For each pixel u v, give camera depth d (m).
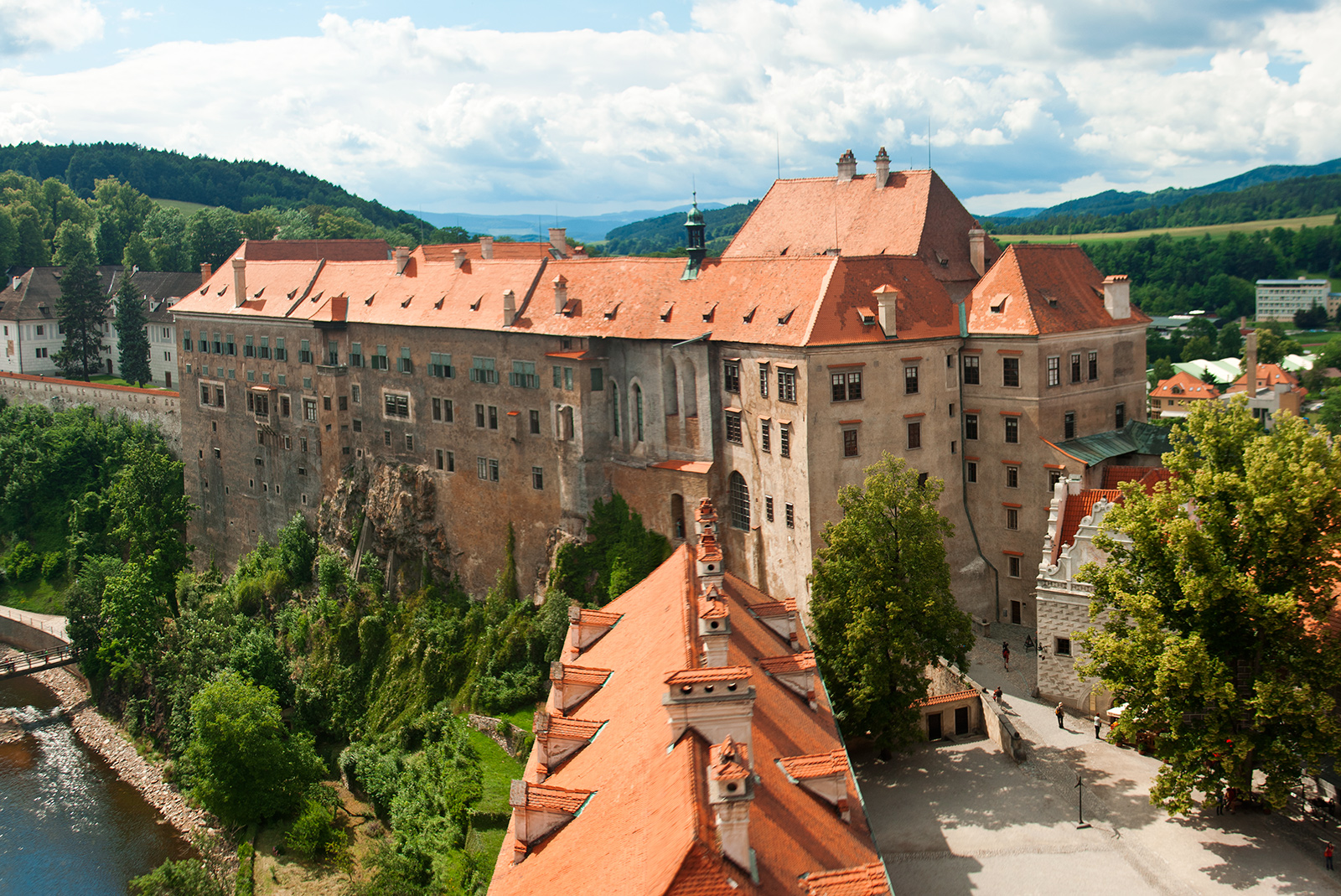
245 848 85.12
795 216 107.12
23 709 120.69
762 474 86.62
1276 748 53.34
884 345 83.50
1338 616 60.19
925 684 67.19
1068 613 72.06
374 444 125.00
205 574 142.00
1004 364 86.50
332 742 107.38
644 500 97.12
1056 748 67.75
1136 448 89.19
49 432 163.50
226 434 145.50
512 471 107.81
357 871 82.12
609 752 40.78
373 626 114.00
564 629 96.00
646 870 30.36
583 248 154.62
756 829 32.56
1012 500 87.44
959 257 96.75
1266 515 55.34
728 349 88.81
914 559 66.31
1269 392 191.12
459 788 80.62
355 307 125.50
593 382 99.12
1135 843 56.75
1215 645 57.47
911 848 57.34
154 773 104.81
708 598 42.09
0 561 153.38
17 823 96.44
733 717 35.41
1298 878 52.97
